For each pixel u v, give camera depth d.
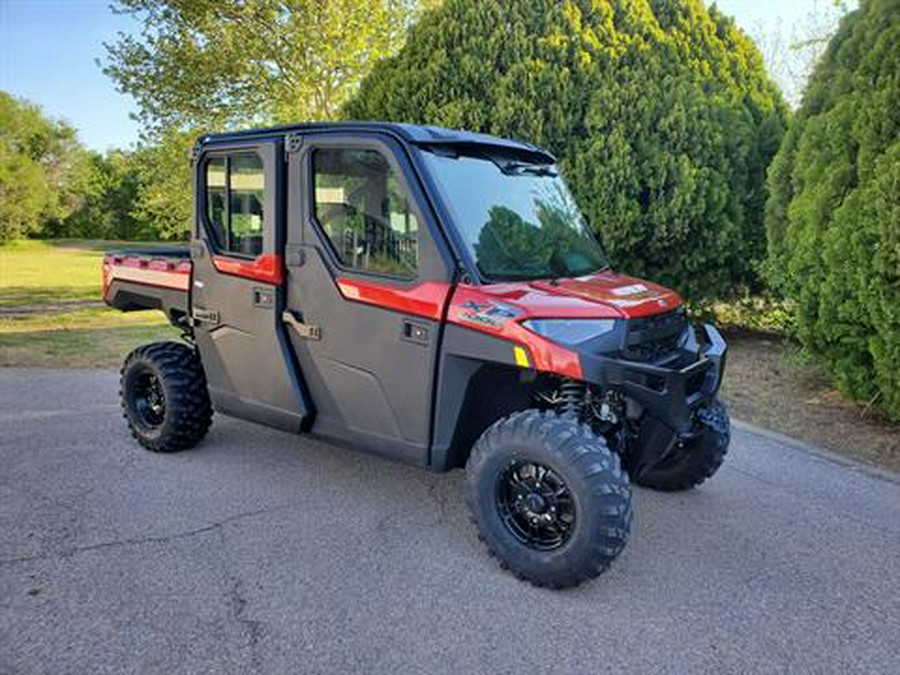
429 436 3.47
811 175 5.96
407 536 3.71
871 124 5.34
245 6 11.94
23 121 42.41
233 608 3.00
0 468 4.54
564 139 7.65
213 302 4.35
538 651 2.77
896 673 2.69
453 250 3.32
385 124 3.57
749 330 9.48
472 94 7.82
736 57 8.71
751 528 3.89
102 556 3.41
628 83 7.62
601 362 2.99
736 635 2.90
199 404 4.71
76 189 44.53
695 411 3.44
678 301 3.76
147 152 13.70
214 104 12.96
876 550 3.66
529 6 7.83
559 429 3.09
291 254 3.88
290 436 5.24
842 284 5.50
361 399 3.73
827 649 2.83
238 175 4.14
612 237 7.50
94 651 2.68
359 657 2.70
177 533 3.68
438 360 3.37
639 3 8.35
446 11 8.23
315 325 3.84
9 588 3.10
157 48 12.56
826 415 5.99
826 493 4.40
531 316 3.11
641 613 3.04
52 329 9.95
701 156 7.61
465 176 3.60
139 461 4.70
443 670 2.64
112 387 6.67
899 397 5.29
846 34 6.30
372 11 12.06
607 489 2.98
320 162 3.75
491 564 3.43
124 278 5.11
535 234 3.74
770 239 6.84
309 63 12.24
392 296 3.48
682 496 4.31
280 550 3.52
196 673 2.58
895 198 4.99
